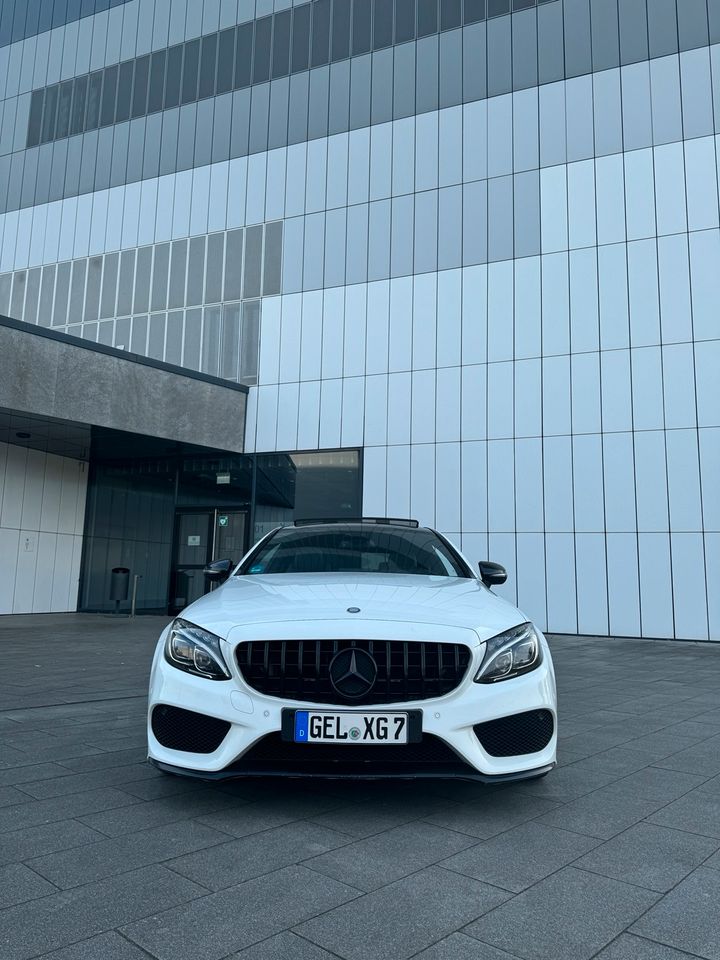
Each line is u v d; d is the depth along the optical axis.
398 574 4.11
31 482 15.41
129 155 17.44
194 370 14.94
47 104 18.89
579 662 8.82
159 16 17.80
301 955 1.95
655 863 2.59
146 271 16.66
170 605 15.35
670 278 12.08
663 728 4.91
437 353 13.55
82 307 17.27
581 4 13.41
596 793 3.40
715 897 2.32
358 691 2.92
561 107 13.27
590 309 12.53
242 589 3.71
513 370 12.93
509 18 13.97
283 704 2.92
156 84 17.48
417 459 13.43
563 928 2.11
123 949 1.97
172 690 3.07
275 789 3.40
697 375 11.70
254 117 16.11
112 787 3.41
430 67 14.51
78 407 12.32
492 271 13.34
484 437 12.98
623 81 12.91
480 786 3.49
